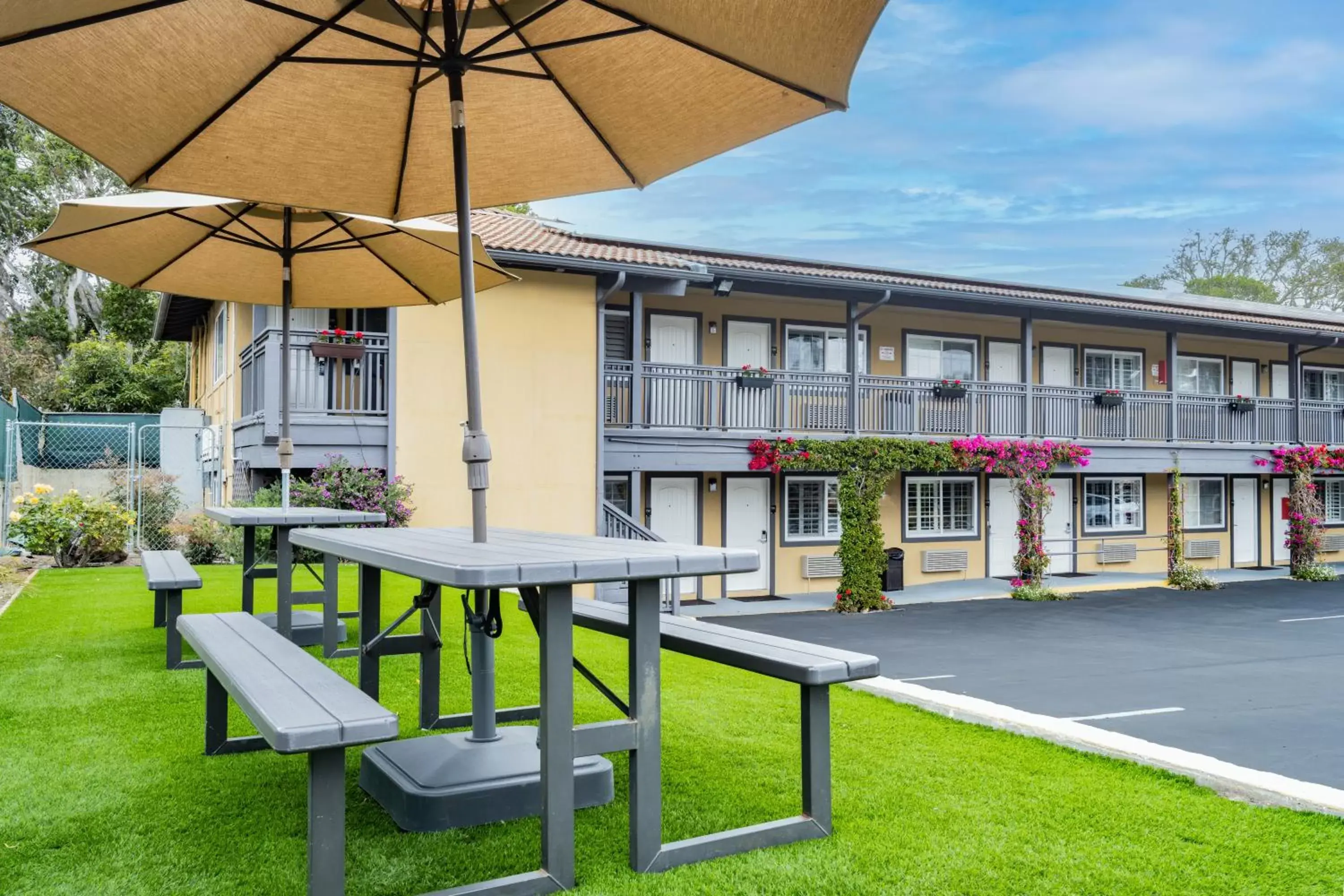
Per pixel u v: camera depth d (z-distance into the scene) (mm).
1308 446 20391
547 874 2811
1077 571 19750
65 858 3023
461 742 3855
